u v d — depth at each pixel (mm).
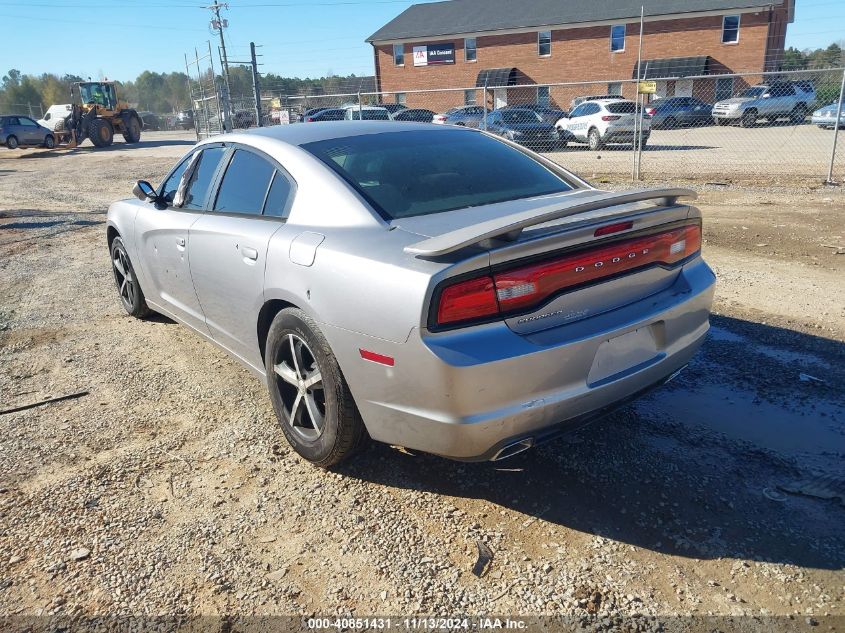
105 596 2305
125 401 3830
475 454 2402
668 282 2883
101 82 32906
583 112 20062
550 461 3018
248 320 3295
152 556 2498
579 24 37656
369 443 2953
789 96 23688
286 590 2312
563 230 2387
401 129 3623
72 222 10742
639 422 3334
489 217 2760
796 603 2158
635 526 2561
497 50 40281
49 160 26094
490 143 3662
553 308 2428
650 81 11898
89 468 3107
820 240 7070
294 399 3143
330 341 2658
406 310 2328
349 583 2334
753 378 3775
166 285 4332
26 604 2275
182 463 3137
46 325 5273
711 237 7438
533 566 2381
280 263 2938
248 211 3404
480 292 2287
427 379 2318
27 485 2977
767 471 2877
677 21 35656
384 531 2604
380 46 43125
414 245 2361
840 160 14422
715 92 33156
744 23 34312
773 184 11352
